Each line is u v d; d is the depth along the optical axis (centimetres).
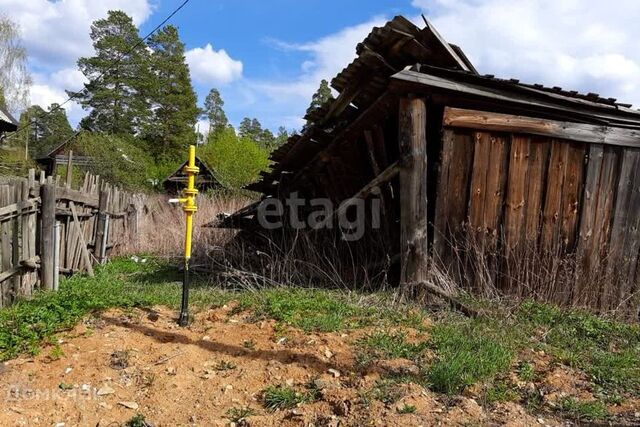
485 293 575
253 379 359
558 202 603
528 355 427
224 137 3447
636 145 605
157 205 1555
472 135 595
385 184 722
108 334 438
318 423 299
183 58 4800
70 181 852
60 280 743
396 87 575
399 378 357
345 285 645
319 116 691
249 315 506
